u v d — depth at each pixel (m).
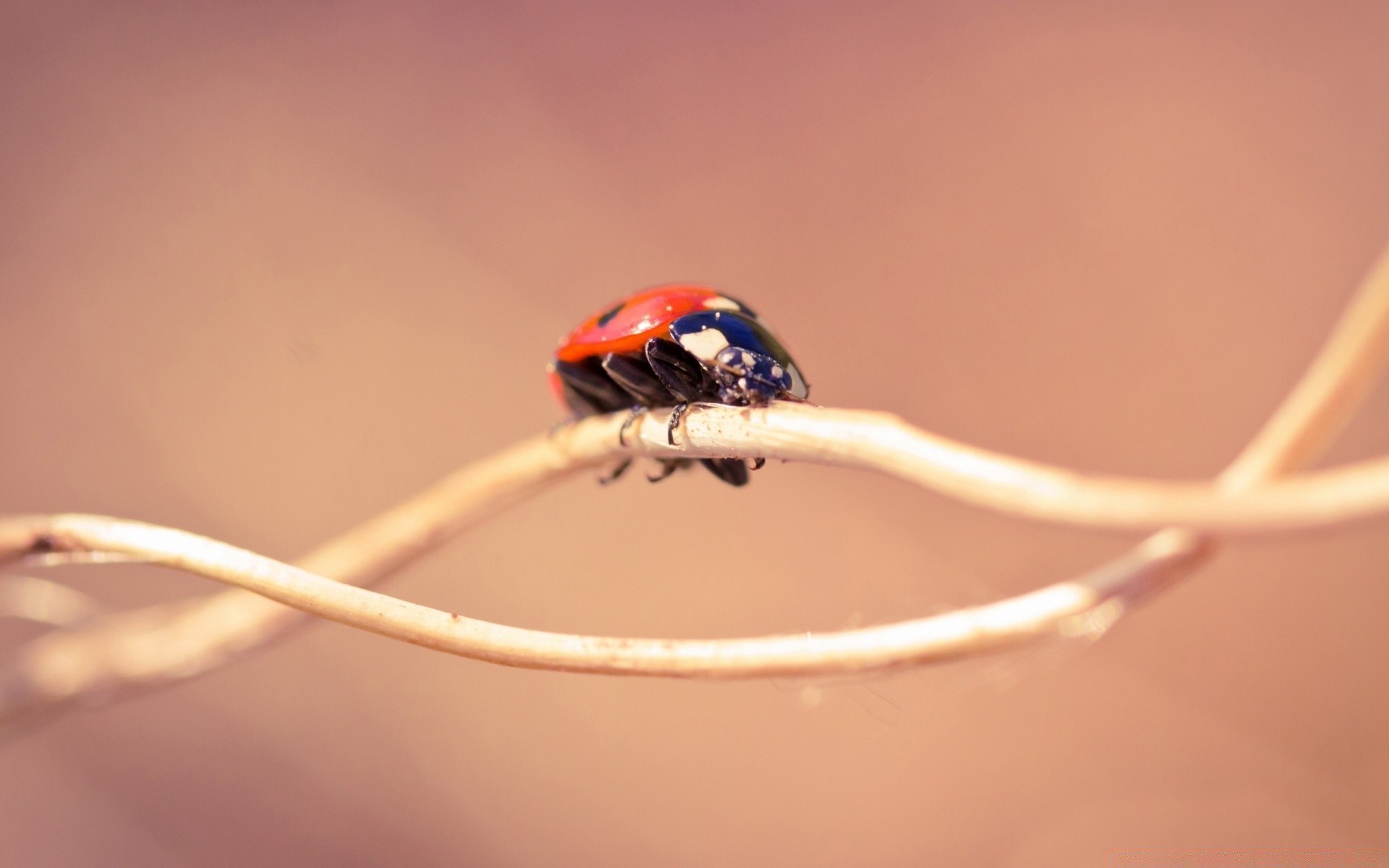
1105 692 0.17
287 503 0.20
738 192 0.23
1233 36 0.24
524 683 0.19
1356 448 0.17
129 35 0.25
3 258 0.21
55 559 0.08
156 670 0.09
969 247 0.22
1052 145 0.23
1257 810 0.15
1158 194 0.22
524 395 0.21
